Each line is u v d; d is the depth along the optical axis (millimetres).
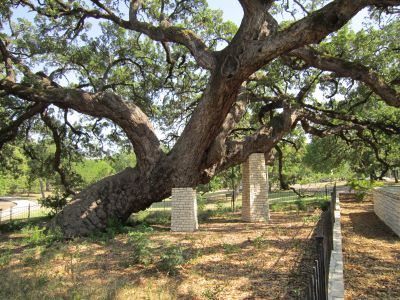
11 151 25047
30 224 17422
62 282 7039
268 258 7910
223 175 27594
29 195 71438
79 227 13156
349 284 6039
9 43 16719
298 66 14844
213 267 7469
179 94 22031
